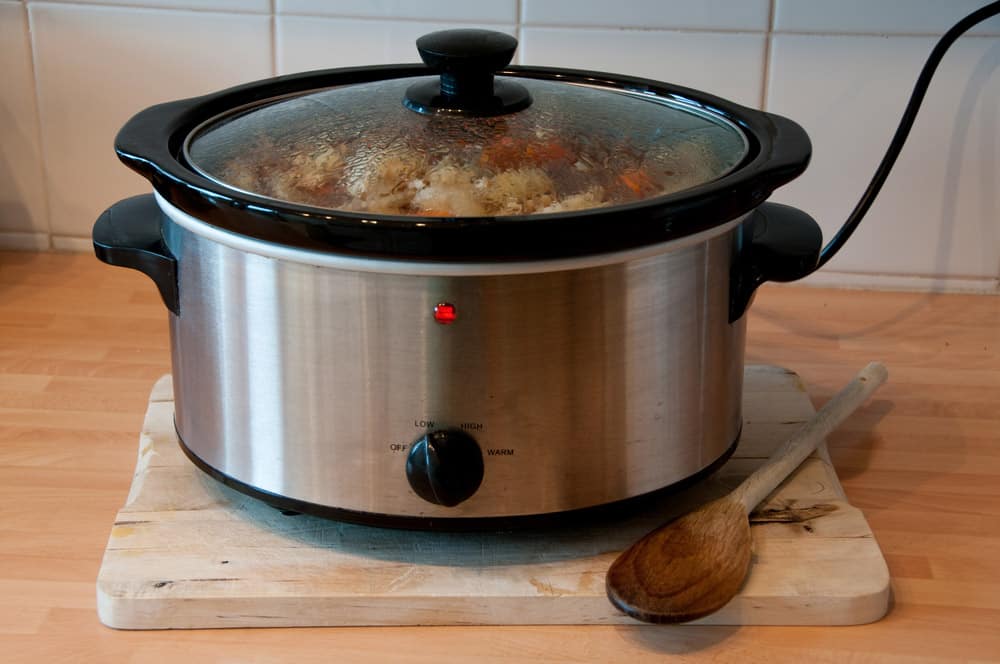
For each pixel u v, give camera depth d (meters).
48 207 1.21
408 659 0.67
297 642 0.68
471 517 0.69
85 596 0.72
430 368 0.65
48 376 0.98
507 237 0.59
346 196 0.64
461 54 0.70
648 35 1.10
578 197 0.65
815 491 0.80
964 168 1.12
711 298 0.70
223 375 0.70
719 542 0.72
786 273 0.73
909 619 0.71
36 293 1.13
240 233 0.63
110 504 0.81
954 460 0.88
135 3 1.11
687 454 0.73
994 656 0.68
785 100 1.11
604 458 0.69
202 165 0.68
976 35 1.07
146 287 1.16
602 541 0.74
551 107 0.74
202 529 0.75
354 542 0.74
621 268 0.65
